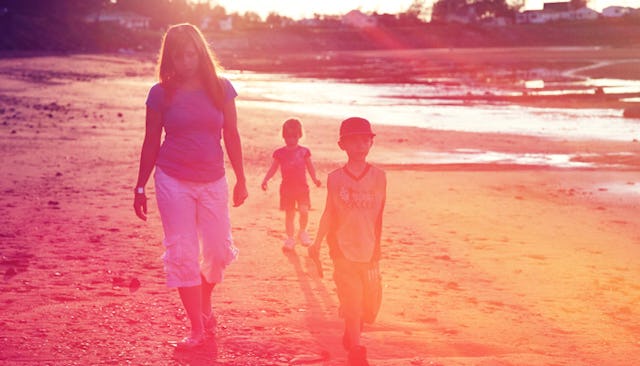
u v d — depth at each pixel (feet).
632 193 45.37
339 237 14.47
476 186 47.34
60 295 19.71
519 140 75.77
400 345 15.96
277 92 162.91
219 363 14.34
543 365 14.46
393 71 277.23
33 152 57.57
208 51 15.15
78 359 14.43
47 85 157.28
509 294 21.90
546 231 33.47
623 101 128.98
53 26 426.10
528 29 615.16
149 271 23.17
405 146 70.38
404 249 28.66
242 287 21.54
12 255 25.00
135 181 45.01
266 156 61.52
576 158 62.69
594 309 20.22
